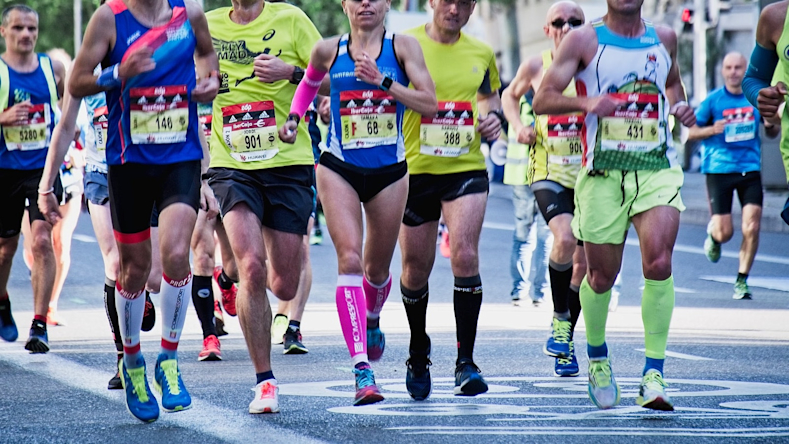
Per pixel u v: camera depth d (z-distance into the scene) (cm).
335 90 1809
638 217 1772
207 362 2367
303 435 1602
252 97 1925
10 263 2500
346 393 1967
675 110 1797
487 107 2059
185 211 1691
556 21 2489
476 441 1556
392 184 1812
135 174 1688
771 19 1833
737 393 1945
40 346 2466
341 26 11931
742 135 3578
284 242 1889
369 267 1877
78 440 1584
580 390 2002
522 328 2855
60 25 14150
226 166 1898
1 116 2472
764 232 5594
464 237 1908
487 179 1983
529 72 2564
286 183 1897
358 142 1794
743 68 3609
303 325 2916
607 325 2898
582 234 1791
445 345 2561
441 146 1947
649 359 1769
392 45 1814
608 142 1762
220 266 2784
